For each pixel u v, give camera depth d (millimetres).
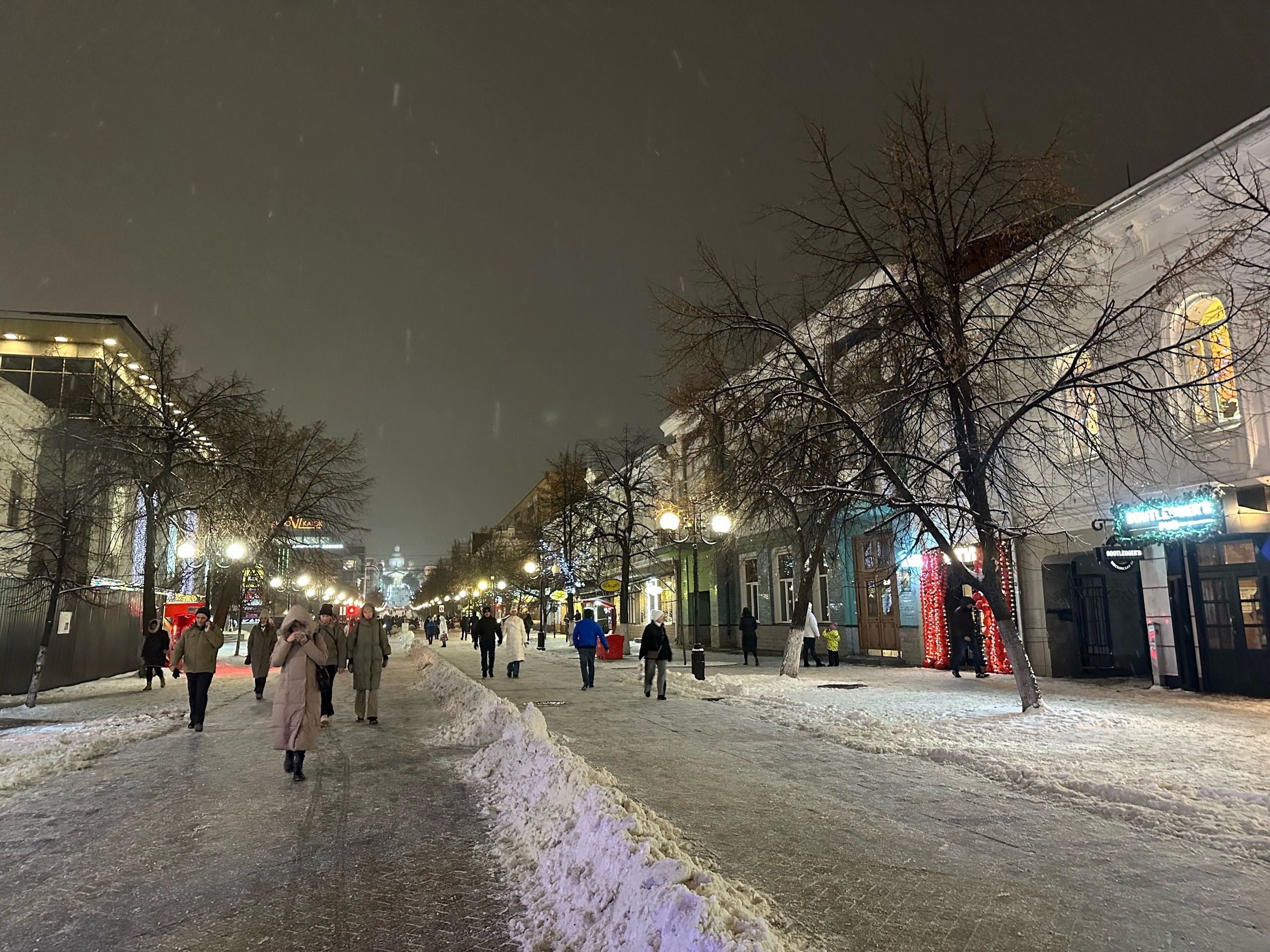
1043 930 4371
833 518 15719
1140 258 15453
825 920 4520
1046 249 12750
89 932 4473
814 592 28125
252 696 18438
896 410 13078
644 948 3598
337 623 16109
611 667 26109
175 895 5023
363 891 5090
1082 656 18656
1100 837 6047
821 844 5914
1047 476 17656
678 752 9766
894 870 5352
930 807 6980
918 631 22031
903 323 12672
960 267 12922
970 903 4758
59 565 18000
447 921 4602
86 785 8344
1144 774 7777
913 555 21594
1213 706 13055
